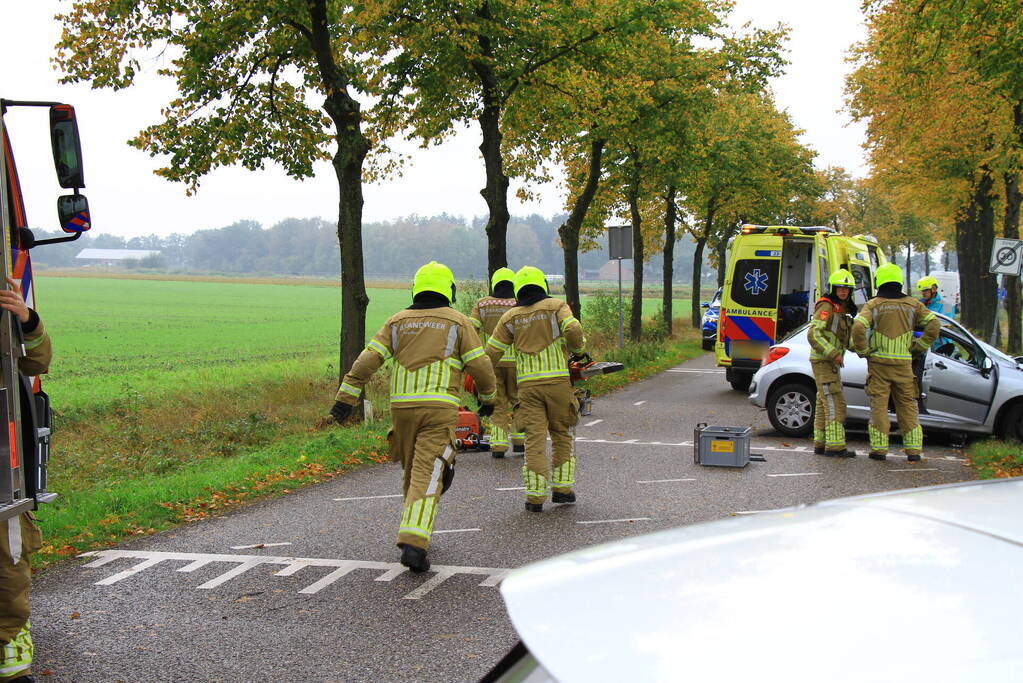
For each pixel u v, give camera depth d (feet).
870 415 36.27
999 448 33.58
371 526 23.97
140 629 16.60
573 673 4.39
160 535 23.53
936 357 36.73
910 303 32.89
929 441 38.50
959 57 45.60
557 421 25.63
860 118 89.10
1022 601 4.87
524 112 60.80
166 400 51.47
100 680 14.39
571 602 5.14
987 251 86.33
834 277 33.53
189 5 42.86
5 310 13.64
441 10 50.08
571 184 93.40
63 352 100.37
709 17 75.15
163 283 422.00
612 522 23.89
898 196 111.34
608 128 69.92
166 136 48.32
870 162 99.40
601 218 99.50
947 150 79.56
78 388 62.69
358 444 36.32
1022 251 56.75
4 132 15.08
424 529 19.38
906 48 46.29
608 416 46.73
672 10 63.87
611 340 89.10
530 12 52.85
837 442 34.01
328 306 236.84
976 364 36.47
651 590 5.24
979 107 61.93
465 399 44.83
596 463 32.99
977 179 83.20
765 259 56.85
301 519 24.95
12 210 15.65
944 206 98.68
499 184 57.16
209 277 553.23
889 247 218.18
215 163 49.47
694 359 88.89
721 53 77.71
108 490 29.43
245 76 48.49
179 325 155.33
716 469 31.65
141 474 34.24
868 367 33.53
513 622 4.93
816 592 5.09
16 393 13.76
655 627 4.80
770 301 56.65
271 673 14.53
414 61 55.88
